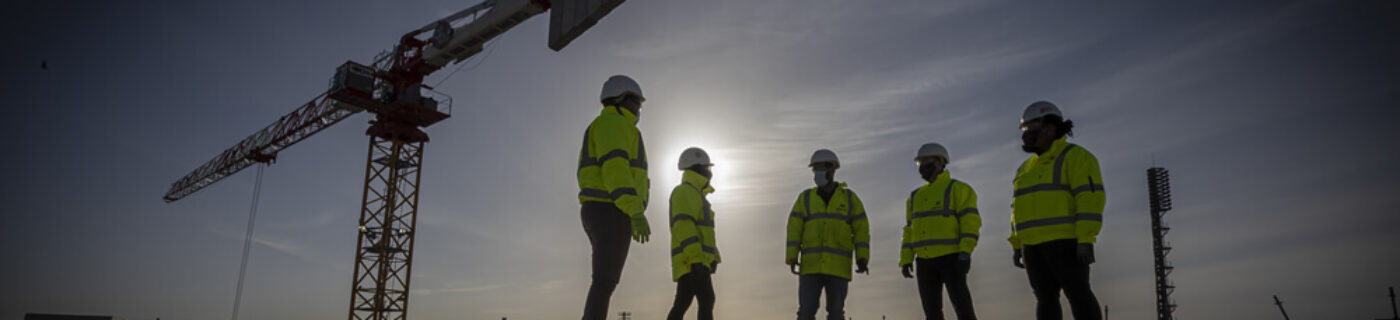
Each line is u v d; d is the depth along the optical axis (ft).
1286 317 149.18
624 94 20.63
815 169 31.30
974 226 27.63
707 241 27.12
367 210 212.64
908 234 29.68
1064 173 21.70
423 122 222.69
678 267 26.09
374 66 224.94
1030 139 22.82
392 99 213.05
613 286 18.48
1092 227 20.40
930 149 29.30
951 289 27.40
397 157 216.13
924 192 29.22
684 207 26.55
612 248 18.66
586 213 19.27
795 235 30.96
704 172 27.84
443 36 200.85
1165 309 210.79
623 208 18.33
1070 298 20.88
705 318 25.71
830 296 29.86
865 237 30.48
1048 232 21.36
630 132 19.67
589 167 19.69
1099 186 20.86
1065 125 22.76
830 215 30.48
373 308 206.80
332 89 209.56
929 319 27.91
